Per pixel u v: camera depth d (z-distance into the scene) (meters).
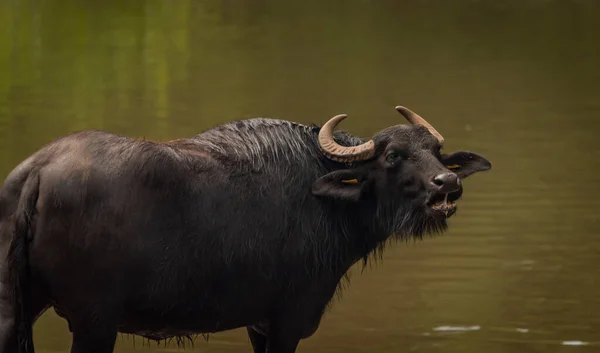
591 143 55.78
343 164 24.78
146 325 22.91
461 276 37.34
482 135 57.44
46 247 21.61
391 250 40.19
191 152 23.23
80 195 21.61
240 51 83.19
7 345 21.61
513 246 39.91
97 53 80.44
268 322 24.52
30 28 89.00
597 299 34.84
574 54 83.88
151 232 22.11
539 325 32.75
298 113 61.62
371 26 95.94
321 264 24.31
